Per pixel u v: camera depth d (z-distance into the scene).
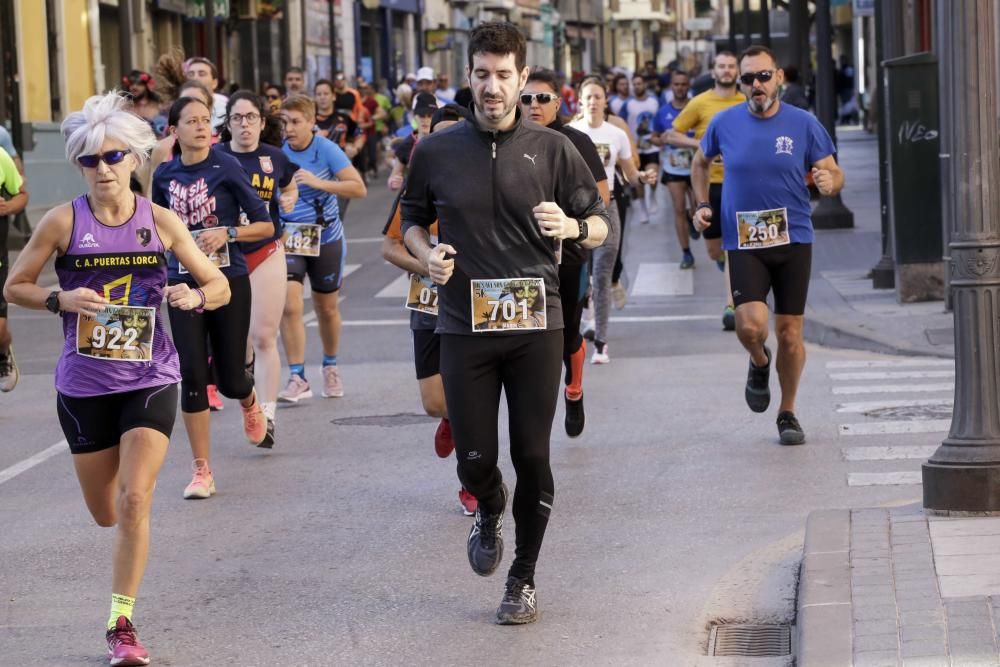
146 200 8.34
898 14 23.58
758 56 12.55
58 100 45.69
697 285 25.66
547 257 8.34
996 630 7.41
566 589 9.20
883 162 22.77
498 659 7.99
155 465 8.09
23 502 11.97
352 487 12.12
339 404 16.06
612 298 19.98
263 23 68.12
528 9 111.06
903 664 7.09
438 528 10.77
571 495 11.56
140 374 8.19
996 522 9.35
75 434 8.24
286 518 11.16
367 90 58.09
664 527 10.57
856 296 22.16
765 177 12.65
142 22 54.22
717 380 16.66
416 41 90.56
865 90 80.62
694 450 13.06
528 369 8.32
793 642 8.09
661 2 151.75
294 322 16.12
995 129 9.49
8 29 34.12
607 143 17.64
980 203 9.49
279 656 8.15
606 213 8.52
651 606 8.83
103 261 8.15
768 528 10.47
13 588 9.56
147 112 18.88
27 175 42.06
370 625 8.62
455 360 8.32
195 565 9.98
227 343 12.06
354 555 10.11
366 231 37.25
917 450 12.70
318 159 15.91
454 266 8.30
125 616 8.05
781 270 12.83
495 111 8.12
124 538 8.04
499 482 8.64
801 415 14.43
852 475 11.91
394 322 22.64
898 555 8.71
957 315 9.65
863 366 17.25
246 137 13.52
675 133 20.12
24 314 24.69
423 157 8.38
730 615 8.62
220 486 12.27
